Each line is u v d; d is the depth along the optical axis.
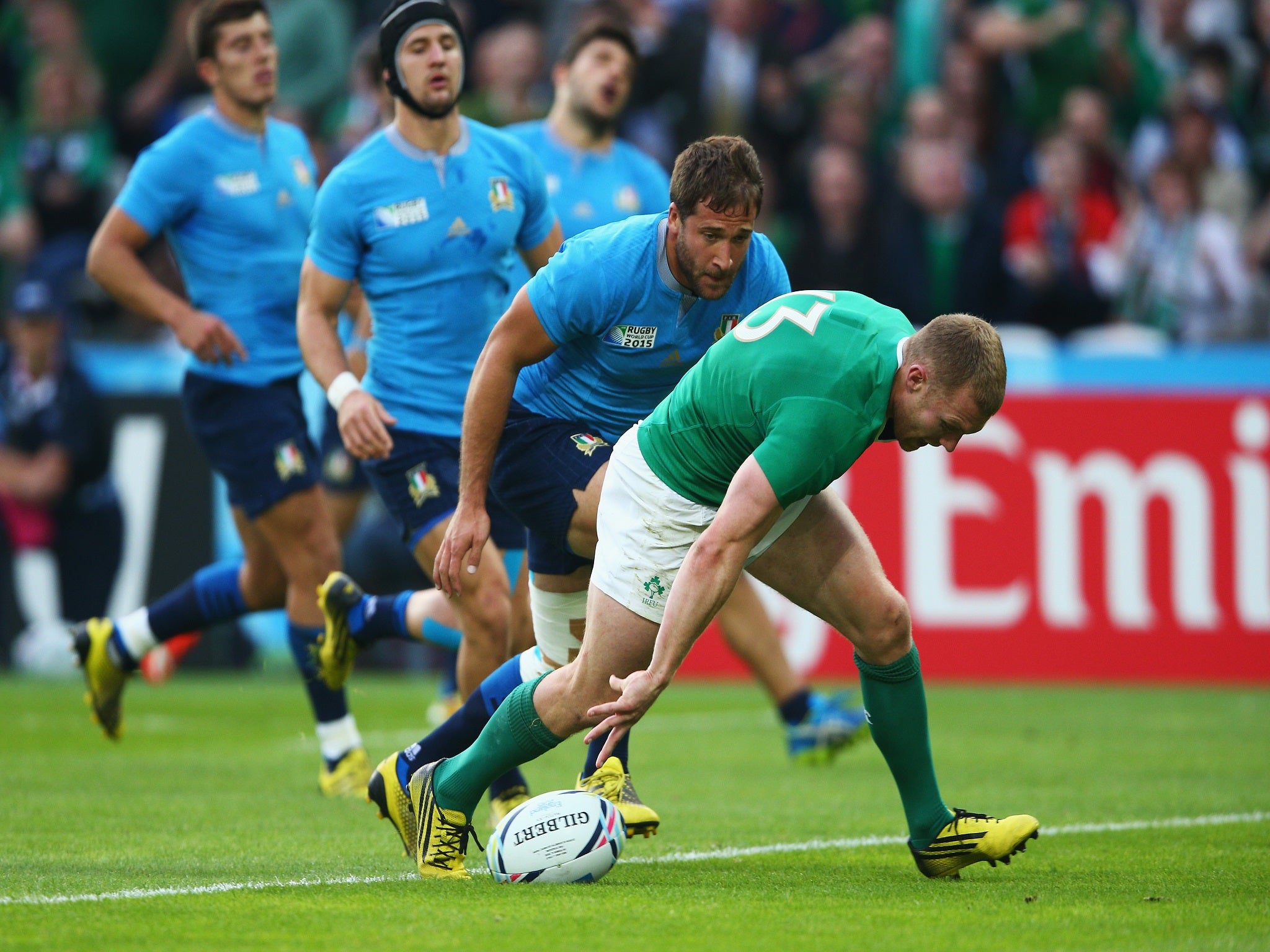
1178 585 39.91
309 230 24.14
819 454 14.03
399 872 16.09
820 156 47.62
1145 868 16.61
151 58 57.62
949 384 13.97
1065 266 46.91
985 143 51.47
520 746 15.38
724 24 52.66
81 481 42.38
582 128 27.16
